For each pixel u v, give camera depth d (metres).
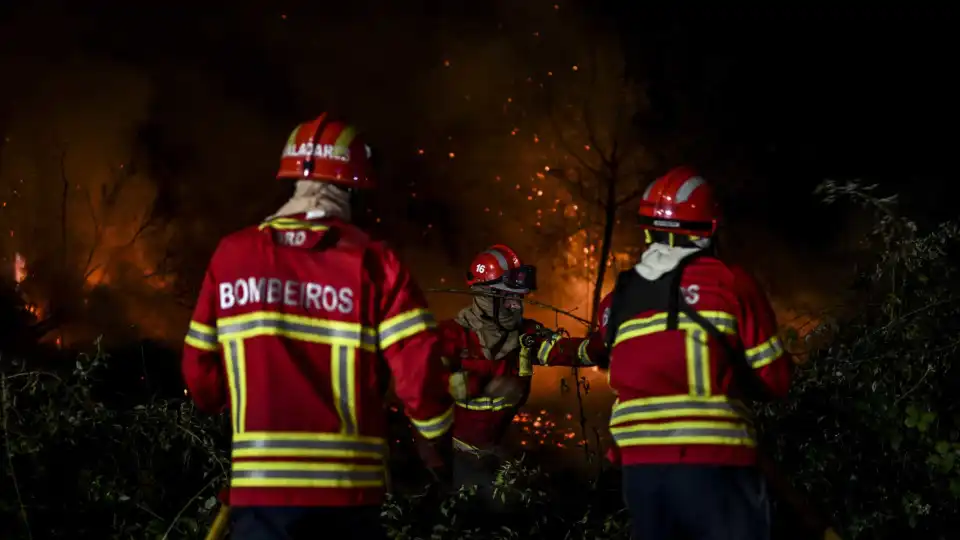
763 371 3.51
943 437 4.77
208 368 3.16
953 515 4.76
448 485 5.11
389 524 4.67
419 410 3.02
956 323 4.98
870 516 4.63
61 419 4.39
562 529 5.02
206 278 3.15
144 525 4.57
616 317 3.65
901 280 5.16
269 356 3.03
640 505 3.51
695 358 3.48
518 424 10.31
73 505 4.47
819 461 4.69
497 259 5.45
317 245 3.10
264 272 3.07
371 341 3.07
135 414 4.65
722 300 3.50
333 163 3.21
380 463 3.09
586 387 5.58
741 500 3.43
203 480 4.81
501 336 5.39
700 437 3.43
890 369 4.84
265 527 2.97
